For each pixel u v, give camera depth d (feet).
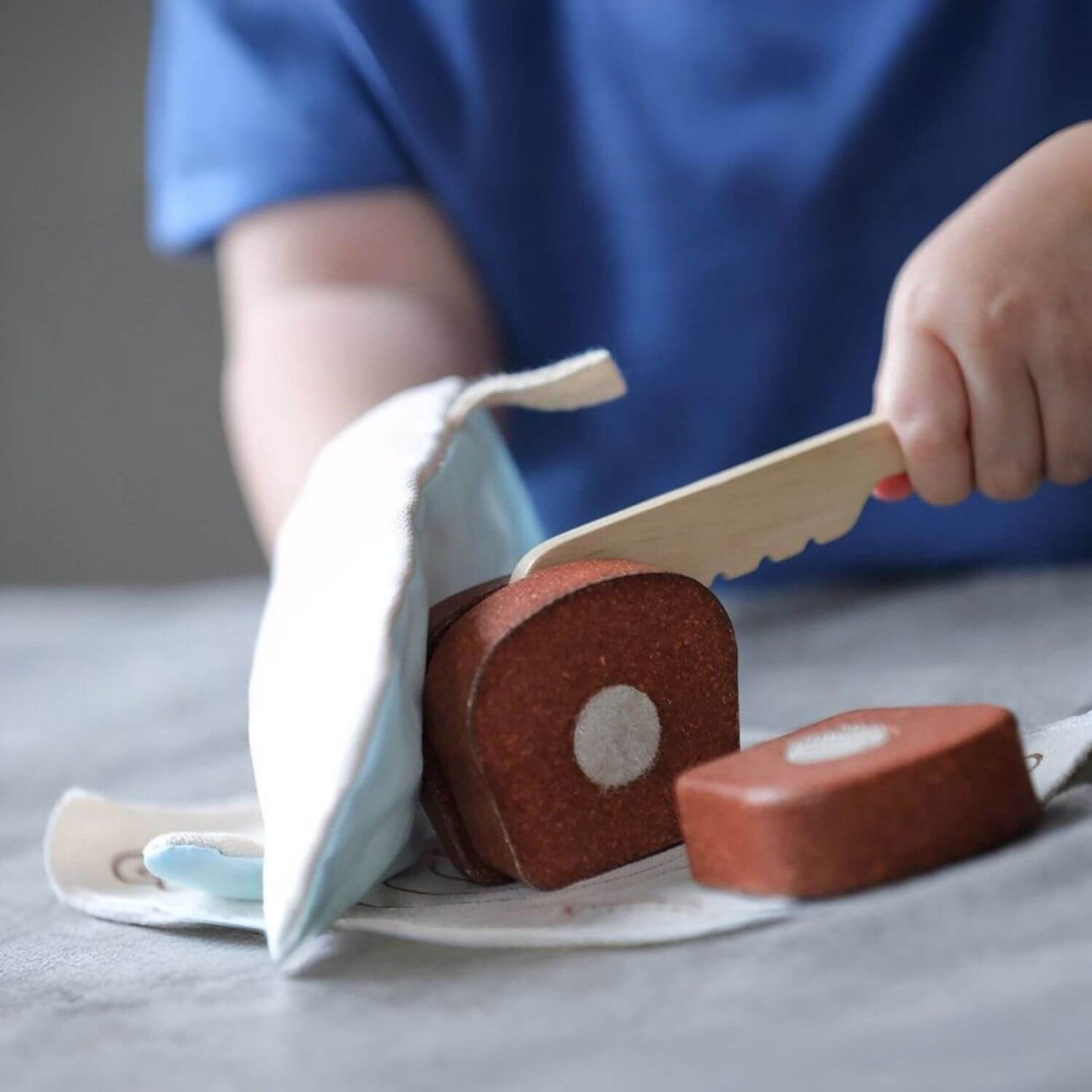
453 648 1.32
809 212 3.42
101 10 6.42
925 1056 0.84
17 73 6.47
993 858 1.15
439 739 1.33
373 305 3.30
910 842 1.15
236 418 3.16
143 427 6.75
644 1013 1.00
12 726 2.97
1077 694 1.92
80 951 1.43
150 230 6.58
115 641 3.84
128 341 6.68
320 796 1.21
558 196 3.62
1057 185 1.82
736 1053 0.90
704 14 3.39
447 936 1.22
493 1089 0.91
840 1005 0.95
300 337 3.18
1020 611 2.66
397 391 3.05
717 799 1.19
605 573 1.34
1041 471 1.82
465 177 3.59
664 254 3.54
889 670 2.35
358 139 3.60
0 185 6.56
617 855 1.32
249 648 3.44
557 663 1.30
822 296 3.47
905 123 3.34
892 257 3.42
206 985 1.24
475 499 1.69
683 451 3.63
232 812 1.73
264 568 6.84
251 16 3.66
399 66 3.54
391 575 1.29
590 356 1.71
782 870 1.16
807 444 1.67
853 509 1.69
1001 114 3.30
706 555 1.57
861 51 3.32
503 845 1.30
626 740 1.32
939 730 1.20
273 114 3.59
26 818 2.24
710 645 1.35
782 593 3.22
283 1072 1.00
